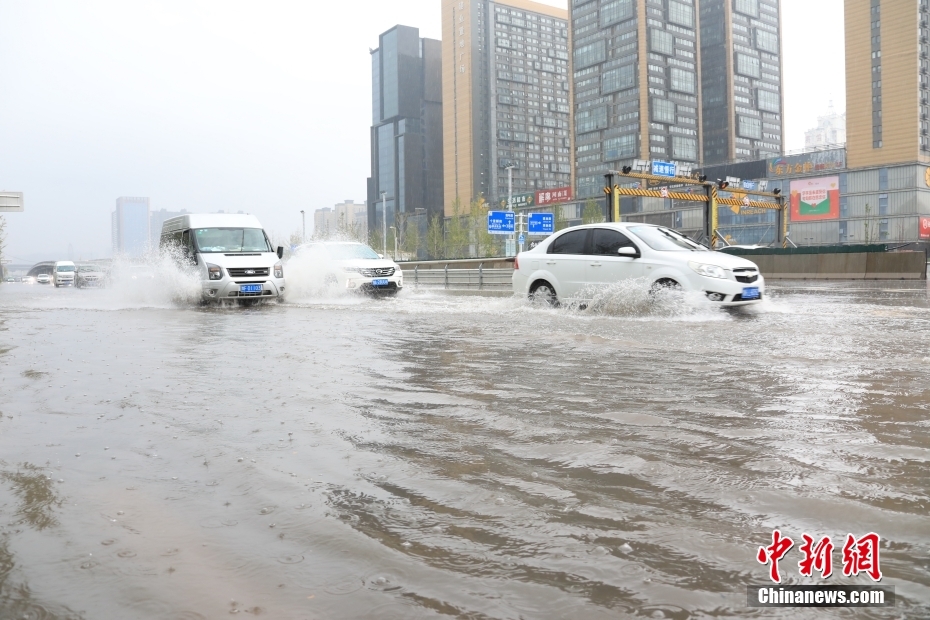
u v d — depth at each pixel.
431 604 1.61
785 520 2.10
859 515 2.12
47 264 73.44
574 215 116.25
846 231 87.88
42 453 3.04
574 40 134.38
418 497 2.38
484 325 9.12
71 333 8.91
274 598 1.66
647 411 3.75
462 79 152.62
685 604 1.58
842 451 2.88
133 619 1.57
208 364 5.82
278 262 15.96
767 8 136.25
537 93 162.25
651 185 93.31
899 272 23.27
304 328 9.20
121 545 2.00
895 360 5.53
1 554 1.94
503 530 2.06
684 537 1.98
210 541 2.02
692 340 7.06
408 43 182.50
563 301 11.34
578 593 1.65
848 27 94.25
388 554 1.90
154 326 9.87
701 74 132.62
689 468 2.67
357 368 5.49
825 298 13.79
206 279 15.17
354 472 2.69
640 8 122.00
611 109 127.94
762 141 135.25
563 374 5.07
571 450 2.97
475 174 152.12
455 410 3.85
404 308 12.95
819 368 5.16
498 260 22.91
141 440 3.25
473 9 151.75
